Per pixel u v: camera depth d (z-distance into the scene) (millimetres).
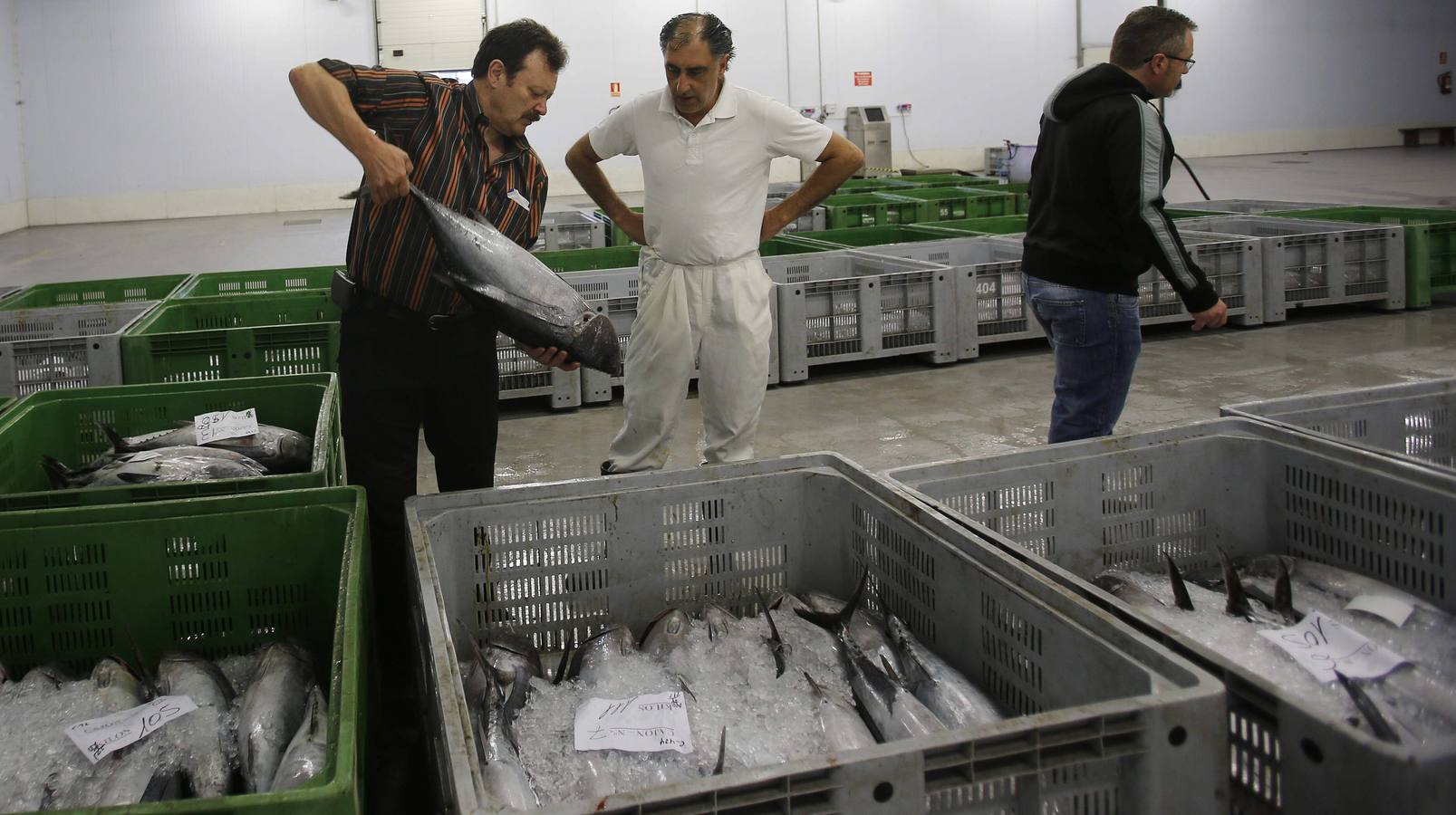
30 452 3084
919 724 1704
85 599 2238
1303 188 13719
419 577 1873
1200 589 2195
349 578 1901
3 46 14453
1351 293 6934
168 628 2277
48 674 2123
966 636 1898
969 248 7316
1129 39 2904
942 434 4914
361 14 15695
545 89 2543
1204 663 1477
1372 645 1729
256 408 3336
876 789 1261
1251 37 19266
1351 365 5707
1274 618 1990
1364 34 19875
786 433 5020
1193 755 1359
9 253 12352
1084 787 1356
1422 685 1652
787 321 5863
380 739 2266
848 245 7473
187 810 1254
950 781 1280
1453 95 20656
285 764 1614
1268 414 2510
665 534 2309
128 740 1815
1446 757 1243
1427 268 7020
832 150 3146
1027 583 1722
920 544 2025
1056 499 2307
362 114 2465
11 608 2215
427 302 2574
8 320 4984
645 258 3271
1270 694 1379
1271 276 6707
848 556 2326
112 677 2047
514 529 2221
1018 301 6422
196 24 15273
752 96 3078
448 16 15883
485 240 2367
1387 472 2084
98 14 14930
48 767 1794
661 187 3107
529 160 2686
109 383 4156
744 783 1214
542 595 2256
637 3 16469
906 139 17766
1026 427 4973
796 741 1756
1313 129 19938
